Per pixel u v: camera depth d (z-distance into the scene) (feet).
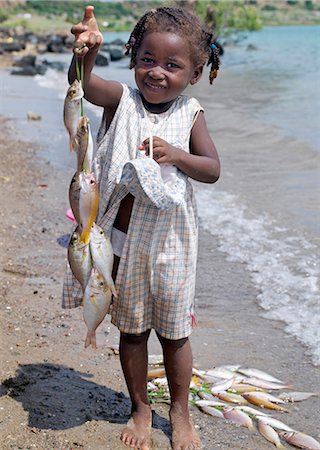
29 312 17.81
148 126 11.85
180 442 12.31
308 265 21.42
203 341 16.89
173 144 11.73
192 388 14.51
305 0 319.47
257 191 29.68
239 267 21.48
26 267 21.07
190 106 12.24
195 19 11.92
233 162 35.29
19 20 305.32
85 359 15.51
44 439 12.37
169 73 11.60
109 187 11.78
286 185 30.55
